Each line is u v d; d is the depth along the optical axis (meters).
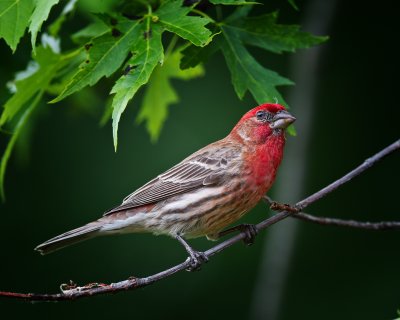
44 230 13.23
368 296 12.65
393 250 12.82
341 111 13.14
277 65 13.27
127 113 13.29
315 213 13.05
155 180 9.04
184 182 8.93
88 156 13.40
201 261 8.01
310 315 12.73
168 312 13.01
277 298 11.52
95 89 11.20
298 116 12.06
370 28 13.10
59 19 8.51
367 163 7.91
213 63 13.38
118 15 6.71
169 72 9.93
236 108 13.26
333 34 13.14
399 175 12.97
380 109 13.08
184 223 8.86
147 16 6.67
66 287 6.27
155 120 10.32
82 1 8.54
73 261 13.15
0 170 8.53
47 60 7.87
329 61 12.86
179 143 13.21
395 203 12.91
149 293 13.14
